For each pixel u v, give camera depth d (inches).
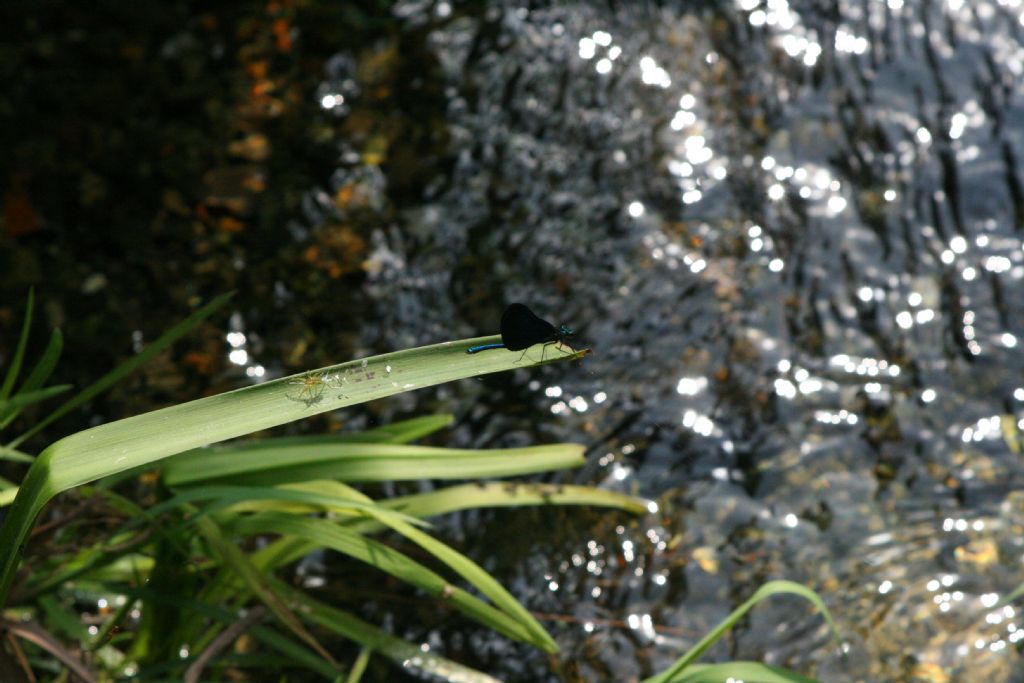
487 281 136.7
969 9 164.7
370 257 140.6
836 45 163.6
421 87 163.9
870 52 161.9
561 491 101.2
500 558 104.0
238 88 164.2
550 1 175.3
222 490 80.6
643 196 146.6
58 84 163.3
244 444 93.7
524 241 141.9
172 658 88.7
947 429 113.3
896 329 125.5
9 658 78.9
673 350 126.0
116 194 148.1
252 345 129.2
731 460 112.7
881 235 137.3
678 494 109.3
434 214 146.1
